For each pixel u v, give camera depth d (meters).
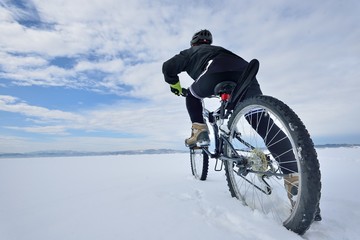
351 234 1.10
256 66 1.43
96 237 1.05
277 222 1.23
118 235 1.06
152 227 1.15
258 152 1.43
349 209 1.42
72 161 5.86
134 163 4.97
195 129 2.16
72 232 1.10
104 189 2.04
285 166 1.32
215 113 1.95
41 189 2.12
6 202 1.66
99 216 1.31
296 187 1.22
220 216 1.33
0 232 1.12
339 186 2.04
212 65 1.82
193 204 1.53
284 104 1.23
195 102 2.20
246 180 1.57
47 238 1.05
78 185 2.29
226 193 1.86
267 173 1.35
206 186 2.15
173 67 2.01
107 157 7.59
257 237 1.07
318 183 1.02
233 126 1.65
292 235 1.07
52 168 4.09
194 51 1.99
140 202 1.58
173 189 2.00
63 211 1.42
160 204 1.53
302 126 1.12
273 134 1.41
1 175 3.12
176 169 3.68
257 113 1.49
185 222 1.22
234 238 1.04
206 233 1.09
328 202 1.56
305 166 1.05
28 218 1.31
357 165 3.64
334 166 3.57
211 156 2.04
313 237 1.07
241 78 1.51
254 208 1.46
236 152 1.63
